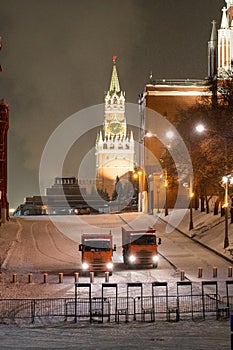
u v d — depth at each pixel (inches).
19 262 3934.5
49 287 2997.0
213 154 5167.3
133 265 3634.4
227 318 2204.7
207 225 5334.6
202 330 1946.4
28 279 3157.0
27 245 4827.8
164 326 2055.9
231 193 5315.0
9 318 2255.2
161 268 3639.3
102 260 3405.5
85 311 2373.3
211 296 2468.0
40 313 2338.8
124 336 1838.1
